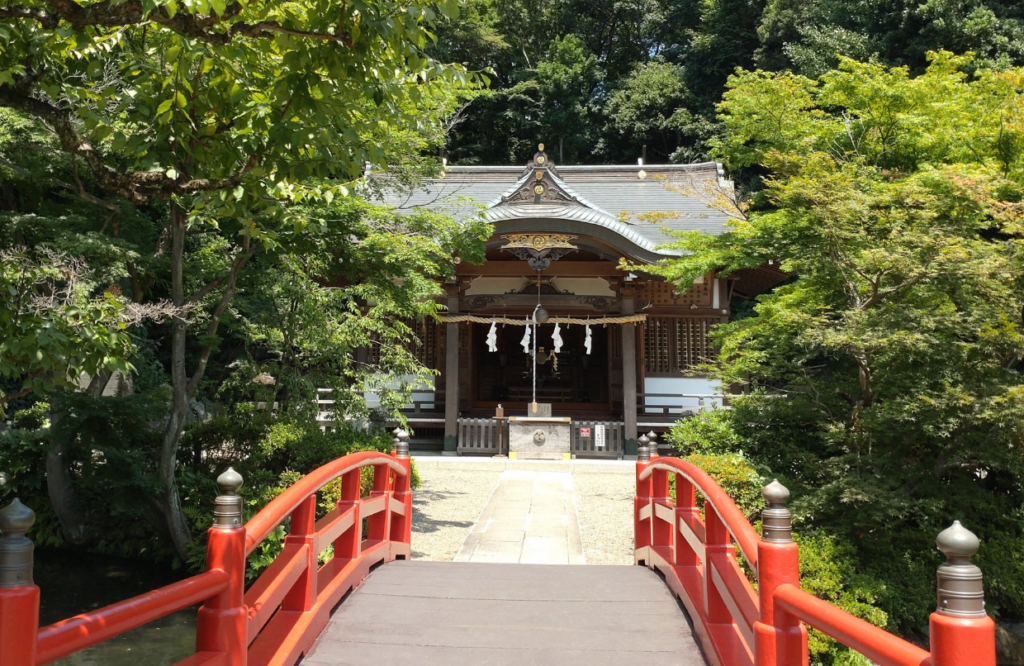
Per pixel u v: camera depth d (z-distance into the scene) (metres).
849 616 2.35
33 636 2.00
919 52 22.94
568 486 13.29
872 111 11.07
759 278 19.42
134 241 10.67
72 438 9.50
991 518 10.19
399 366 11.84
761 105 11.19
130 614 2.43
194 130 4.29
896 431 9.04
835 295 10.09
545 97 32.78
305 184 5.20
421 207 10.46
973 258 8.36
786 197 8.96
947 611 1.86
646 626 4.75
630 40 37.38
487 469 15.63
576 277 18.62
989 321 8.49
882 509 8.49
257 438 10.80
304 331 11.10
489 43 31.67
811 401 10.03
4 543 2.02
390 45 3.78
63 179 9.66
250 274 10.32
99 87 5.29
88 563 10.84
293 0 4.55
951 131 10.79
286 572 4.00
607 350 20.89
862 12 24.91
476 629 4.64
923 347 8.22
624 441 16.91
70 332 4.59
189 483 10.25
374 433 12.70
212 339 9.49
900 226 8.60
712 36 30.81
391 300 10.77
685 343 18.44
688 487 5.45
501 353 22.48
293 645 3.97
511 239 16.88
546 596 5.32
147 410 9.63
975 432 8.83
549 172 17.34
